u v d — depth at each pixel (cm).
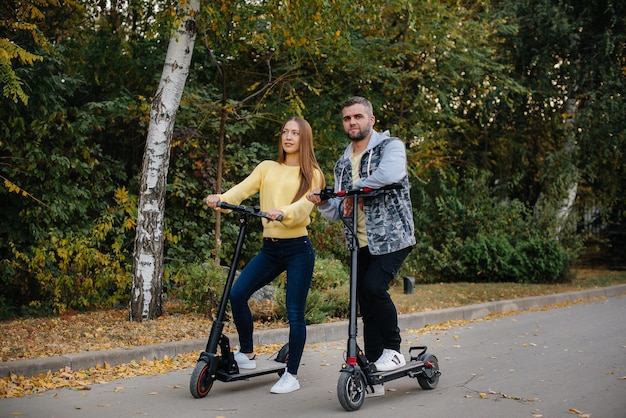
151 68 1225
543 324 935
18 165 1005
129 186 1166
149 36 920
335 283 923
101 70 1234
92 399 511
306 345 777
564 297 1259
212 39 1039
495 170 1972
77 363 609
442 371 619
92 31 1243
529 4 1814
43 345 669
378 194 510
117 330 765
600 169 1961
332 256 1271
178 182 1114
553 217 1602
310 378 596
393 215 510
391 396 523
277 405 498
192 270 882
